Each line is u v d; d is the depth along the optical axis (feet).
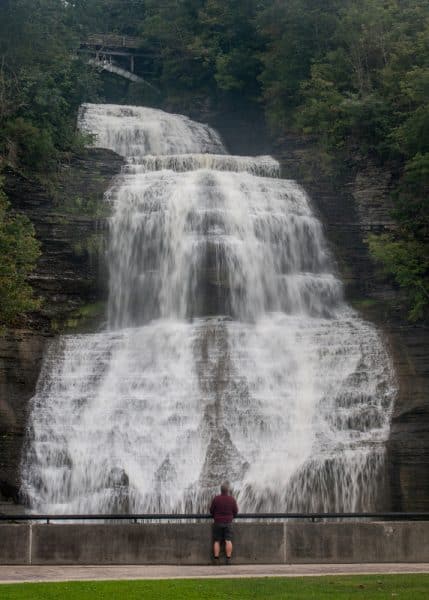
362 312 154.30
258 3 221.05
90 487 123.54
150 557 79.41
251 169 178.81
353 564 79.61
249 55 221.66
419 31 186.39
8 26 181.57
